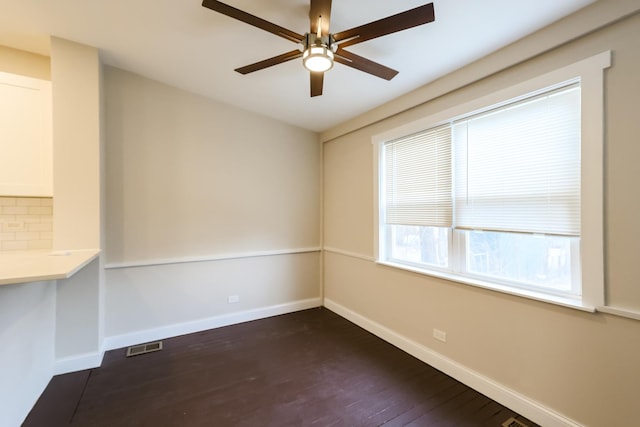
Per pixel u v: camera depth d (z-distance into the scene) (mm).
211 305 3303
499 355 2020
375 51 2070
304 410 1965
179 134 3111
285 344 2918
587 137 1591
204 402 2043
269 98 3135
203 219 3252
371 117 3137
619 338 1496
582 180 1613
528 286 1948
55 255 2098
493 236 2176
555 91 1782
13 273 1373
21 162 2203
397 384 2244
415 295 2674
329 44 1661
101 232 2547
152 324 2990
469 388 2184
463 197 2330
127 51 2486
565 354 1693
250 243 3547
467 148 2301
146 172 2953
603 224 1542
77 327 2420
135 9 1987
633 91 1447
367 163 3275
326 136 3920
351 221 3539
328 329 3289
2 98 2139
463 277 2322
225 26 2119
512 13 1641
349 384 2248
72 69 2371
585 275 1605
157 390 2168
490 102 2051
